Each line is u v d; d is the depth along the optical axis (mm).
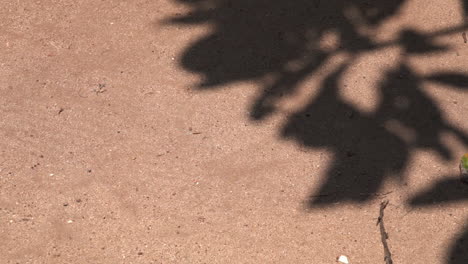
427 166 4316
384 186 4203
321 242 3891
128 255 3779
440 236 3945
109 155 4312
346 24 5180
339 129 4523
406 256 3836
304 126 4535
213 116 4574
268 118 4574
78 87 4719
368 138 4477
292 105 4656
